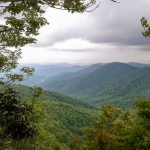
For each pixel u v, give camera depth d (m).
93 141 24.84
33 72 14.38
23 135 9.80
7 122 9.62
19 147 12.48
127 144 17.92
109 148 22.39
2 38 12.13
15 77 13.37
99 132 25.14
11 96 9.86
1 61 12.66
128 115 27.11
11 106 9.65
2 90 10.32
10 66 13.38
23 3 10.12
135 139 17.69
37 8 10.14
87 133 27.80
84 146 27.00
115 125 27.14
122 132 18.78
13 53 13.27
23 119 9.81
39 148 24.03
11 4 10.27
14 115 9.69
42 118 21.11
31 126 9.98
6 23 11.88
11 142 10.39
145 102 17.81
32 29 12.09
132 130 17.92
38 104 19.92
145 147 17.27
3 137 9.80
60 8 9.57
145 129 17.64
